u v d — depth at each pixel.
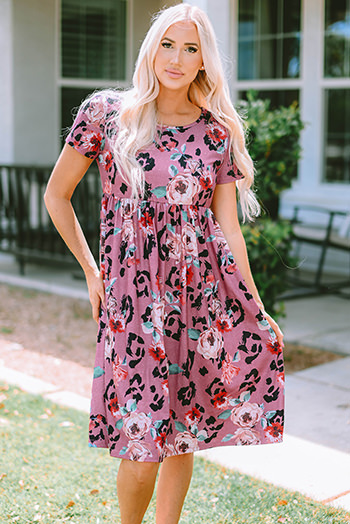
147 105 2.04
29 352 4.84
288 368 4.43
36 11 7.95
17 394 3.84
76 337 5.23
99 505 2.60
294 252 7.61
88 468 2.93
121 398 2.01
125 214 2.04
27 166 7.05
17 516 2.49
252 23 7.80
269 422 2.21
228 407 2.18
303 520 2.46
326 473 2.91
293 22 7.57
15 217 7.38
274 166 4.45
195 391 2.13
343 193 7.42
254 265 4.45
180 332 2.08
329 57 7.39
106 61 8.55
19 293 6.78
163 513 2.20
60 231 2.15
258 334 2.17
